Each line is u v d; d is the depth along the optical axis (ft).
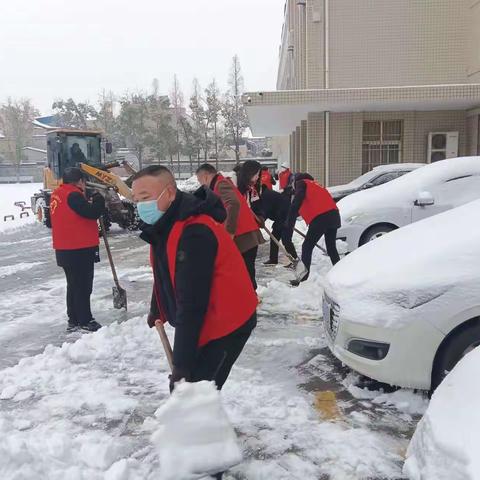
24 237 47.09
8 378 13.87
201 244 7.80
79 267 17.62
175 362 7.75
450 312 10.94
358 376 13.11
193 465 7.07
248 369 13.99
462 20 53.31
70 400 12.52
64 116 202.59
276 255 27.96
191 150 177.58
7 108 237.86
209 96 176.45
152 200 7.97
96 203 17.57
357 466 9.45
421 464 7.86
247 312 8.47
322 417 11.32
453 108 52.34
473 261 11.28
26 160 253.03
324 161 53.62
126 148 184.24
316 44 54.70
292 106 48.39
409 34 53.93
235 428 10.91
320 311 19.03
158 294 8.64
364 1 53.67
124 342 15.99
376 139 53.67
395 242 13.85
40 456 9.86
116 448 10.17
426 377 11.16
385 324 11.32
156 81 183.42
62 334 17.83
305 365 14.25
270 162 162.71
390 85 54.65
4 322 19.40
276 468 9.50
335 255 22.89
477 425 7.36
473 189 26.53
